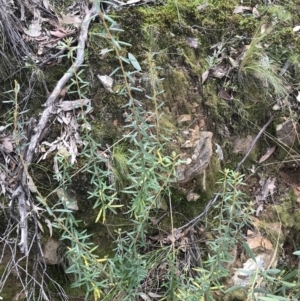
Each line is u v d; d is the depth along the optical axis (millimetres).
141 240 2084
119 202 2199
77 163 2158
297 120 2547
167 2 2598
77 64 2271
